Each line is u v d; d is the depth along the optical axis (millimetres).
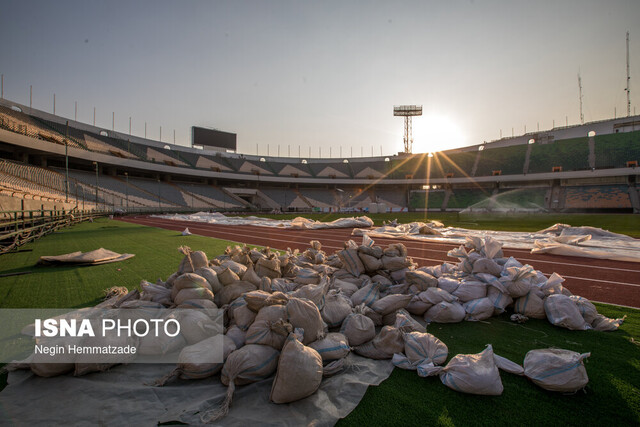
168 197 49188
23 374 2762
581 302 3988
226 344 2865
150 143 56125
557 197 48812
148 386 2598
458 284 4336
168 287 4082
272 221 26438
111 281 5945
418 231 15109
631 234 14891
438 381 2670
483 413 2271
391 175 65000
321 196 67125
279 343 2760
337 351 2840
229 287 3932
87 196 37719
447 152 67250
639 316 4270
